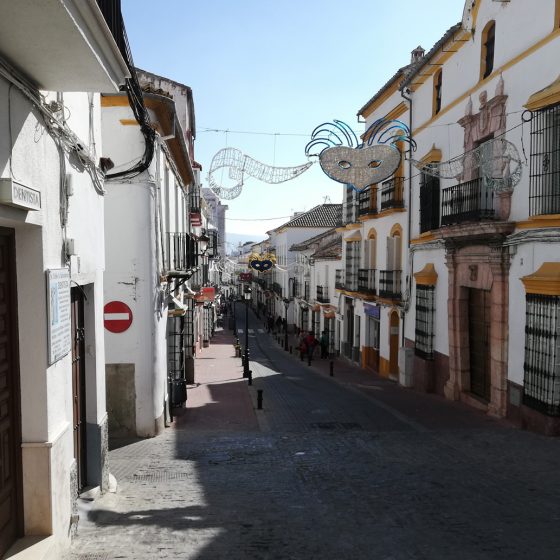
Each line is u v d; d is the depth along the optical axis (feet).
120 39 17.01
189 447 31.55
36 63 13.53
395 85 62.03
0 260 13.98
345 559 15.58
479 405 43.47
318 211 163.73
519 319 36.37
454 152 46.96
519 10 36.47
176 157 46.50
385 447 30.89
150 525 18.29
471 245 43.32
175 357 44.80
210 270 123.75
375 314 73.26
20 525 14.70
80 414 20.75
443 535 17.43
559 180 31.94
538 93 32.12
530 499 21.17
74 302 19.86
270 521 18.67
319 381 66.28
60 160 16.37
